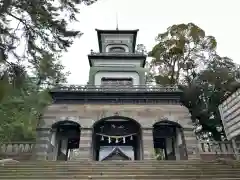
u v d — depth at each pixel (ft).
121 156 89.30
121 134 84.89
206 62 110.93
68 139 88.84
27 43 38.52
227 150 67.87
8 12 35.60
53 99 77.87
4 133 64.85
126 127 85.81
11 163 47.03
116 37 107.34
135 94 78.64
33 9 36.86
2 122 63.21
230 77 99.55
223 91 99.30
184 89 101.96
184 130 72.84
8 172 39.83
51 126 72.02
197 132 107.24
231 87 94.79
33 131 70.23
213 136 104.32
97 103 77.71
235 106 63.36
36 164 45.98
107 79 92.58
